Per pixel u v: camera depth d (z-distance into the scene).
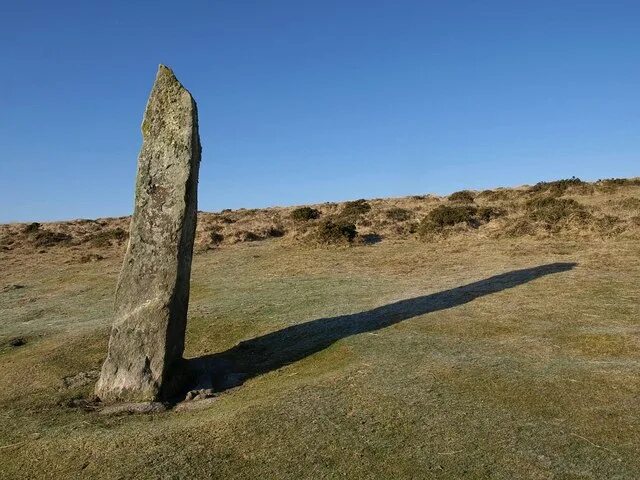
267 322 14.05
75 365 11.98
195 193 10.63
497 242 22.72
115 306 10.28
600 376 8.53
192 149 10.37
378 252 23.30
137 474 6.69
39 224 42.56
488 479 6.04
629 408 7.46
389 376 9.14
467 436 6.97
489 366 9.27
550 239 22.03
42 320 17.00
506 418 7.38
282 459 6.77
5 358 13.01
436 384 8.65
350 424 7.51
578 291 13.98
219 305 16.17
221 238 30.02
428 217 27.59
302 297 16.36
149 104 10.66
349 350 10.85
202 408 9.15
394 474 6.26
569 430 6.98
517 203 30.62
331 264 21.56
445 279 17.19
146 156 10.49
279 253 25.08
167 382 9.95
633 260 17.19
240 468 6.65
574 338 10.48
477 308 13.15
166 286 10.13
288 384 9.48
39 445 7.81
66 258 29.48
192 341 13.41
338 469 6.45
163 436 7.68
